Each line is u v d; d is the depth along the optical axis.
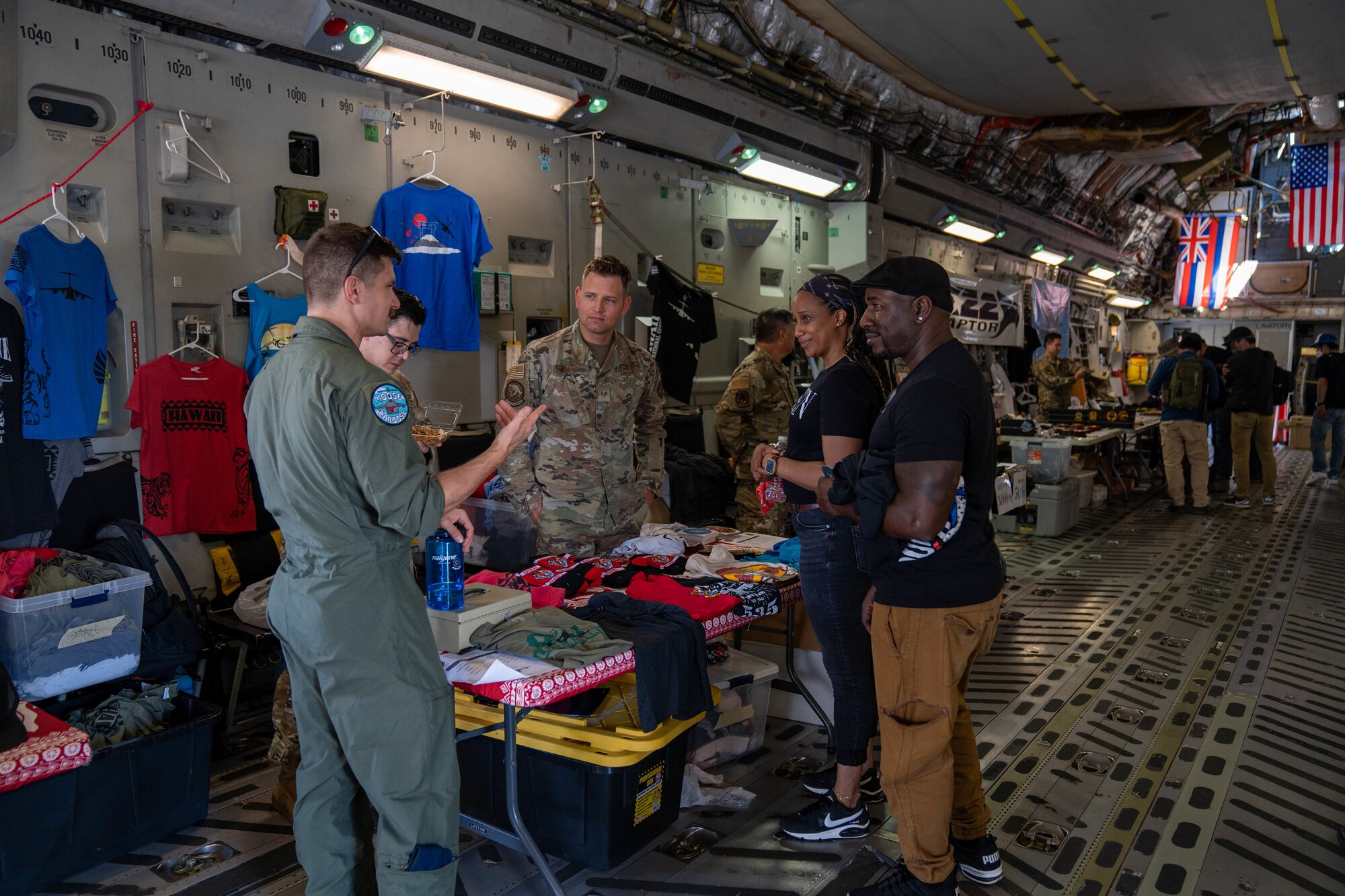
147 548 3.61
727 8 5.89
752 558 3.53
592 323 3.45
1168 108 9.31
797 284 8.04
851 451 2.59
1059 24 6.53
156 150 3.77
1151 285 18.16
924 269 2.29
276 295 4.20
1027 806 3.12
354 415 1.91
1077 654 4.79
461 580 2.53
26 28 3.36
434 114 4.86
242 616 3.69
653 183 6.36
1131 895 2.59
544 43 4.95
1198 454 9.11
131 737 2.83
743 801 3.10
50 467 3.43
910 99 8.22
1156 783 3.29
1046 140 10.06
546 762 2.69
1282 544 7.52
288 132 4.22
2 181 3.33
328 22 3.96
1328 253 17.42
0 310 3.23
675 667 2.56
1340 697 4.16
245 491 3.97
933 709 2.26
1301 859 2.78
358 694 1.93
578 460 3.50
